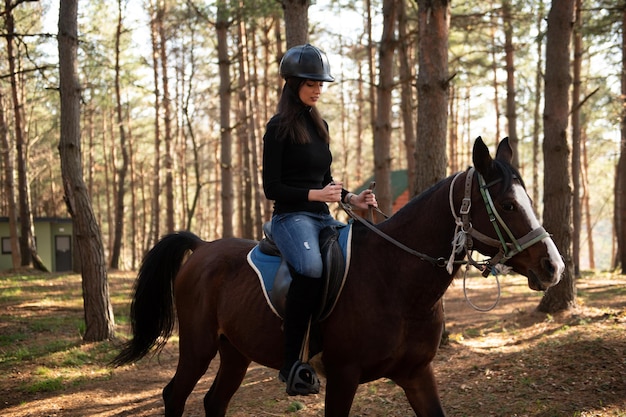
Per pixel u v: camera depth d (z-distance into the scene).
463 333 8.38
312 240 3.26
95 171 33.88
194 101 25.27
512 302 11.60
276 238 3.39
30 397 6.04
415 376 3.22
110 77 22.55
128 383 6.59
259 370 6.77
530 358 5.82
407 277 3.13
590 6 15.36
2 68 20.67
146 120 32.62
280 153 3.32
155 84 21.83
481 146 2.94
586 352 5.64
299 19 7.52
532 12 12.59
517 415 4.49
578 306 8.78
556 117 8.48
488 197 2.92
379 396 5.33
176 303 4.28
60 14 8.07
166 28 20.77
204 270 4.06
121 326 9.39
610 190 38.34
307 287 3.16
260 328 3.57
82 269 8.27
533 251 2.82
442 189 3.16
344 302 3.20
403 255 3.17
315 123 3.42
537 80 20.41
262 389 5.88
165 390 4.14
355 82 30.92
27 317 10.20
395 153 41.78
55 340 8.43
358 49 20.44
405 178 25.42
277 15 15.28
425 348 3.14
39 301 12.04
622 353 5.46
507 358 6.02
